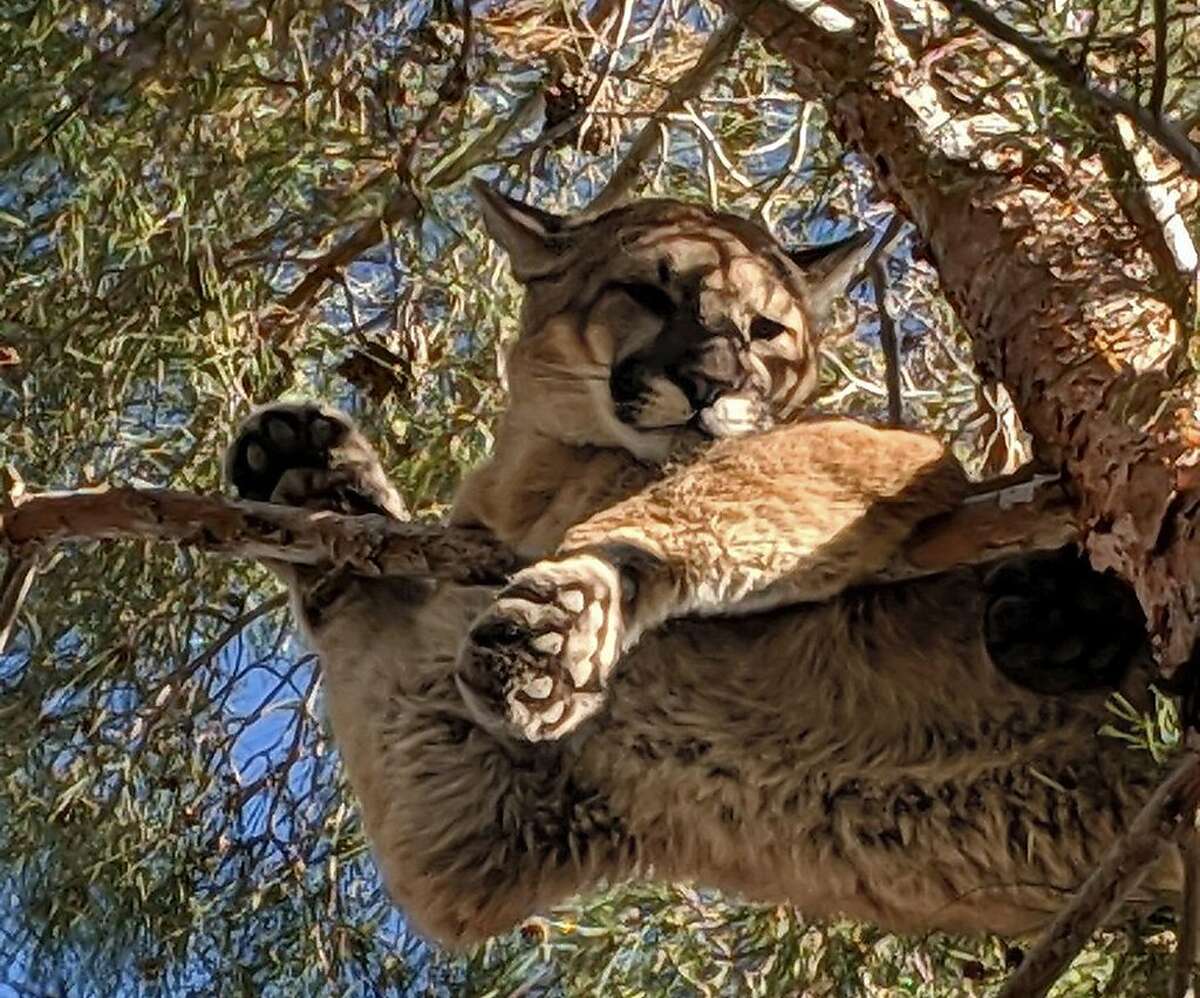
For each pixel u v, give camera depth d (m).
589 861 4.74
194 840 5.68
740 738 4.53
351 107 5.21
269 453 5.07
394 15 5.02
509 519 4.93
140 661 5.75
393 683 4.89
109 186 5.21
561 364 5.02
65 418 5.47
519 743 4.73
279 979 5.62
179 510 4.25
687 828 4.66
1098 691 4.28
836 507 4.25
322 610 5.01
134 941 5.56
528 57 5.60
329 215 5.57
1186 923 3.29
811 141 6.27
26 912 5.58
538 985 5.55
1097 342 3.47
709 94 6.23
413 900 4.86
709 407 4.88
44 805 5.63
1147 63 3.45
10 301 5.42
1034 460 3.92
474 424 5.74
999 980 4.84
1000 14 4.03
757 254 5.18
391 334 5.84
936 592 4.41
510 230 5.29
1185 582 3.06
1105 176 3.74
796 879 4.60
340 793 5.71
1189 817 3.01
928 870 4.52
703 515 4.24
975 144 4.07
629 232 5.13
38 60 4.68
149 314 5.38
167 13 4.32
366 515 4.67
